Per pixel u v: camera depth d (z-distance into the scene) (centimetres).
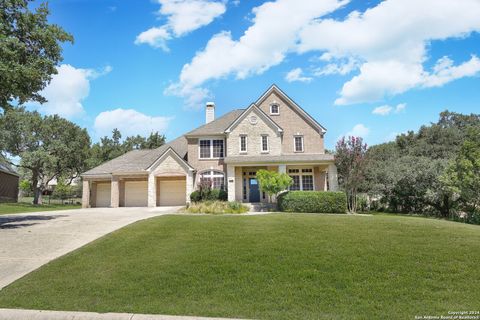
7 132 3781
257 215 1588
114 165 3145
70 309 580
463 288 653
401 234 1057
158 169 2842
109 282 702
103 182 3175
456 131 5038
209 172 2934
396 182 2798
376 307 579
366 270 745
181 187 2956
